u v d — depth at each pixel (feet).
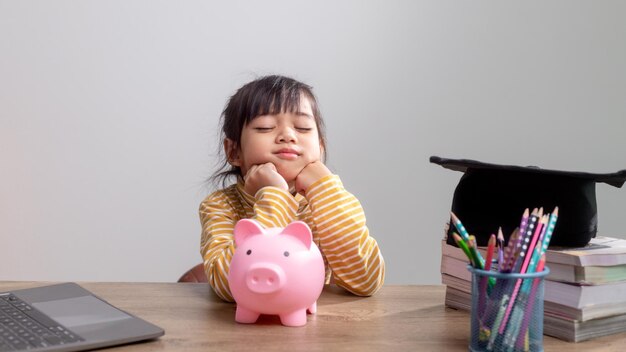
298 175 3.66
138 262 7.41
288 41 7.45
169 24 7.36
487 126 7.46
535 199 2.85
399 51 7.47
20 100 7.24
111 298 3.30
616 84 7.30
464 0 7.45
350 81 7.46
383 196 7.54
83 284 3.67
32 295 3.04
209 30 7.40
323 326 2.80
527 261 2.40
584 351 2.48
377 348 2.49
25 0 7.21
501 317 2.36
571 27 7.36
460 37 7.47
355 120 7.47
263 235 2.80
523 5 7.41
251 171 3.64
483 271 2.37
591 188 2.85
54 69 7.25
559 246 2.83
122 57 7.32
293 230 2.79
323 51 7.43
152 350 2.42
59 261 7.34
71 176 7.32
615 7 7.31
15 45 7.22
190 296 3.38
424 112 7.50
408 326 2.82
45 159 7.29
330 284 3.82
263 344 2.51
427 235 7.59
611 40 7.32
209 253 3.49
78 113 7.30
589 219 2.80
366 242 3.49
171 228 7.43
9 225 7.29
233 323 2.83
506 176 2.91
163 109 7.38
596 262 2.59
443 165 3.11
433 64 7.48
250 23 7.43
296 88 3.79
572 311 2.59
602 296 2.64
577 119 7.36
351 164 7.48
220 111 7.40
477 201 2.98
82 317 2.68
